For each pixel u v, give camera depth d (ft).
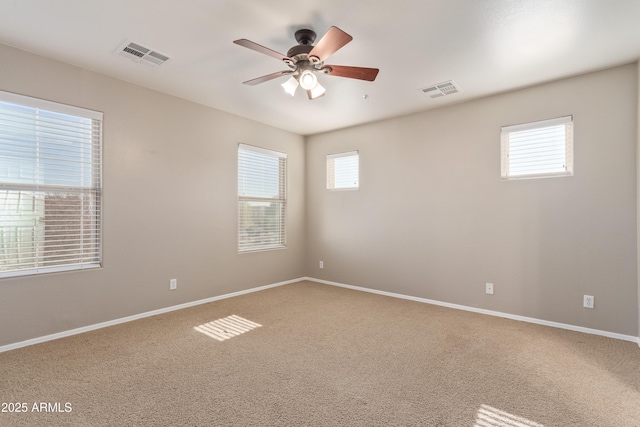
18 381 7.00
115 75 10.35
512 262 11.42
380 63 9.38
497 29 7.64
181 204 12.37
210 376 7.32
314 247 17.70
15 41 8.30
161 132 11.73
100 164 10.21
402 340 9.45
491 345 9.08
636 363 7.95
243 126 14.67
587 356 8.36
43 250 9.21
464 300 12.50
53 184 9.36
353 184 16.08
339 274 16.56
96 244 10.23
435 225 13.25
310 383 7.06
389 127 14.70
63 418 5.78
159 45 8.50
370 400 6.42
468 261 12.41
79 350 8.57
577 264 10.19
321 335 9.82
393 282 14.55
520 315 11.24
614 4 6.66
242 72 10.14
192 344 9.08
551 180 10.64
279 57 7.42
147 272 11.36
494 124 11.79
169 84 11.06
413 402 6.36
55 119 9.35
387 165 14.74
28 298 8.82
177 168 12.23
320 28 7.66
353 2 6.67
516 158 11.40
